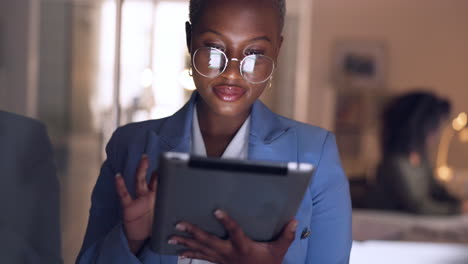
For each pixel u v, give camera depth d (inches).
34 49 225.6
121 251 37.0
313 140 42.7
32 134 53.3
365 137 245.9
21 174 51.8
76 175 203.5
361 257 80.0
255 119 42.1
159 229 32.3
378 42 246.7
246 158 41.9
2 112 52.3
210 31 36.9
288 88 253.3
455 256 80.8
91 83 268.5
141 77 190.1
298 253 40.3
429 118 136.1
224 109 38.0
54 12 260.8
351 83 247.6
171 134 42.6
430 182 136.1
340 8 247.0
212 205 31.3
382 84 246.8
